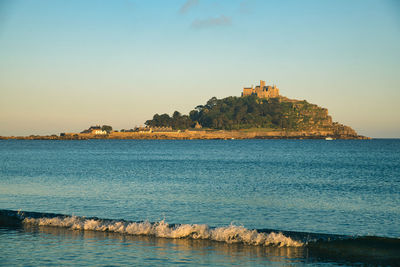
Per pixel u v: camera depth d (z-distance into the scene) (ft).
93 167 286.05
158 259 62.13
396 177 214.69
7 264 59.47
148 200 127.75
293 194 144.15
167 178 203.41
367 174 233.96
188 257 63.21
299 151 633.61
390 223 94.68
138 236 76.38
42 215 95.45
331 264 60.13
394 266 59.11
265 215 104.12
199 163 341.00
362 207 116.47
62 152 572.51
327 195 142.10
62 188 157.69
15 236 75.77
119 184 173.47
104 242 71.77
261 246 69.62
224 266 59.11
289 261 61.52
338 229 88.89
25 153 534.78
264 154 531.50
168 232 77.15
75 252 65.57
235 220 97.91
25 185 167.73
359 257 63.16
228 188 161.58
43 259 61.82
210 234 75.87
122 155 488.02
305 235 77.25
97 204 119.85
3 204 119.34
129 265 59.26
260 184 178.09
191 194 142.41
